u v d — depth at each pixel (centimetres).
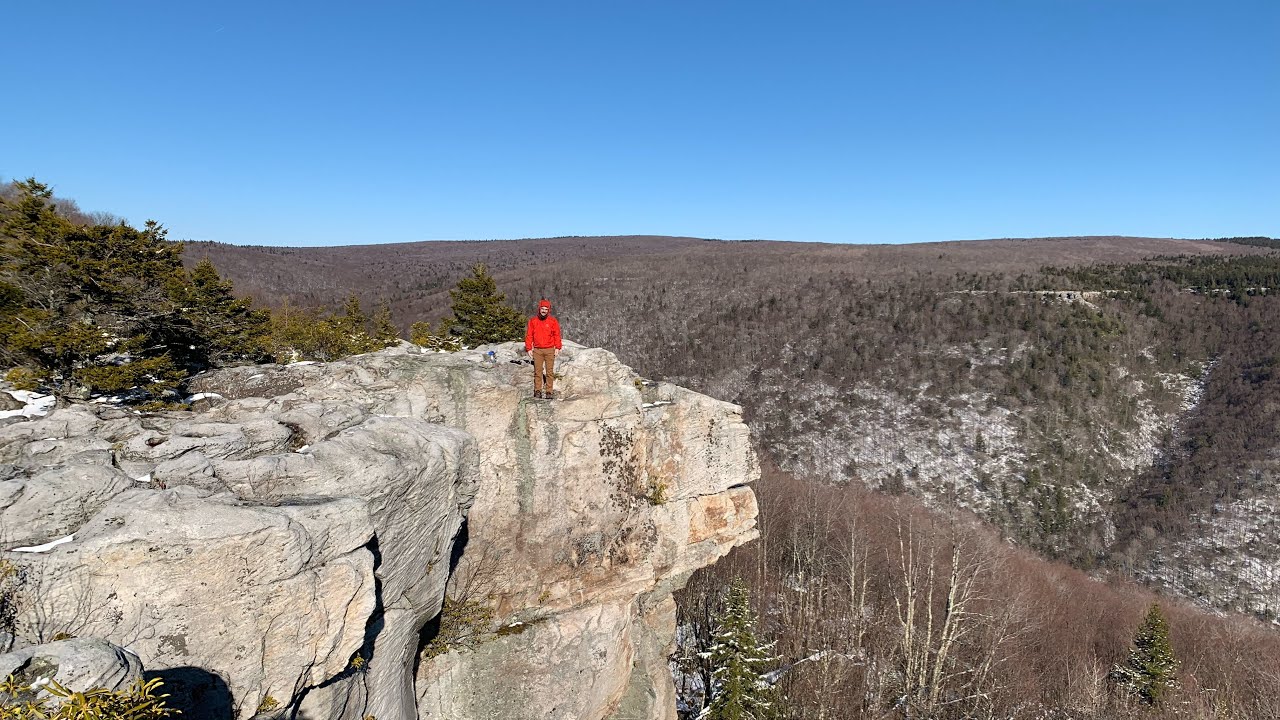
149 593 608
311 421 1000
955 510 6259
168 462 770
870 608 3725
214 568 634
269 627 677
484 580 1374
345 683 830
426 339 4056
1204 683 3303
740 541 1845
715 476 1770
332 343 3102
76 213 2897
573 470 1470
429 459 977
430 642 1293
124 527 611
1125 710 2881
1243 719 2891
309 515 717
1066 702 3086
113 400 1338
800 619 3247
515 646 1385
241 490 758
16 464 761
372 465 859
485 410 1359
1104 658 3688
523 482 1410
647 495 1623
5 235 1510
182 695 612
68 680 469
